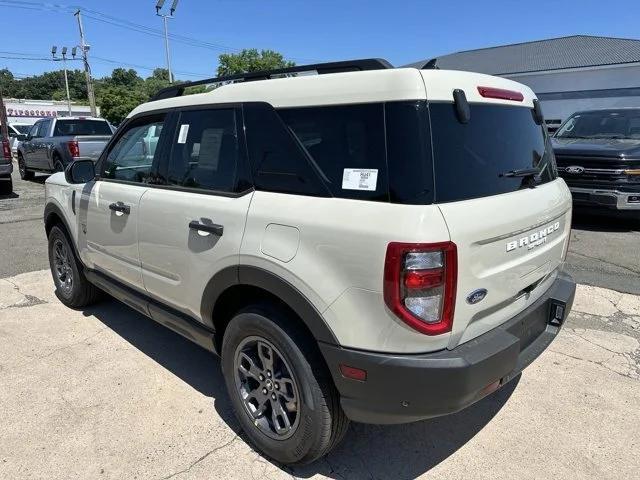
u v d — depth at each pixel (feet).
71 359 12.16
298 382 7.82
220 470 8.49
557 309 9.36
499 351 7.25
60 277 15.62
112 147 12.30
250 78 9.49
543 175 9.46
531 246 8.29
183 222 9.41
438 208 6.69
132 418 9.84
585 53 87.51
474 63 97.19
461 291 6.84
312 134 7.75
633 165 23.53
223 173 8.97
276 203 7.88
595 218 27.89
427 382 6.79
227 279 8.57
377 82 7.17
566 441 9.21
